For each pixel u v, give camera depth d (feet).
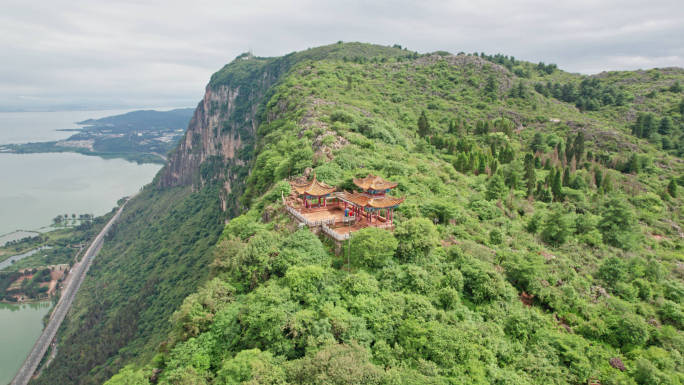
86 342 441.27
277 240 165.68
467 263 155.53
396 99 545.85
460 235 184.96
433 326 119.85
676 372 128.77
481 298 144.66
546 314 150.71
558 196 302.45
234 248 167.32
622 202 234.17
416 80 639.35
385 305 128.16
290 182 228.43
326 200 195.93
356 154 257.55
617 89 645.92
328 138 277.44
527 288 157.69
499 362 123.34
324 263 148.46
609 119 570.87
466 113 541.75
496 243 189.78
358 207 181.47
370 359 111.24
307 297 130.52
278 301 125.59
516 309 144.77
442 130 473.67
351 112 373.20
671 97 598.75
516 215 241.96
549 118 545.03
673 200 334.44
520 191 292.40
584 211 262.67
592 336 144.05
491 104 581.53
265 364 106.11
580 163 407.85
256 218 212.23
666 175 399.24
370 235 149.38
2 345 509.76
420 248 154.71
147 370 130.52
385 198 173.99
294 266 140.36
